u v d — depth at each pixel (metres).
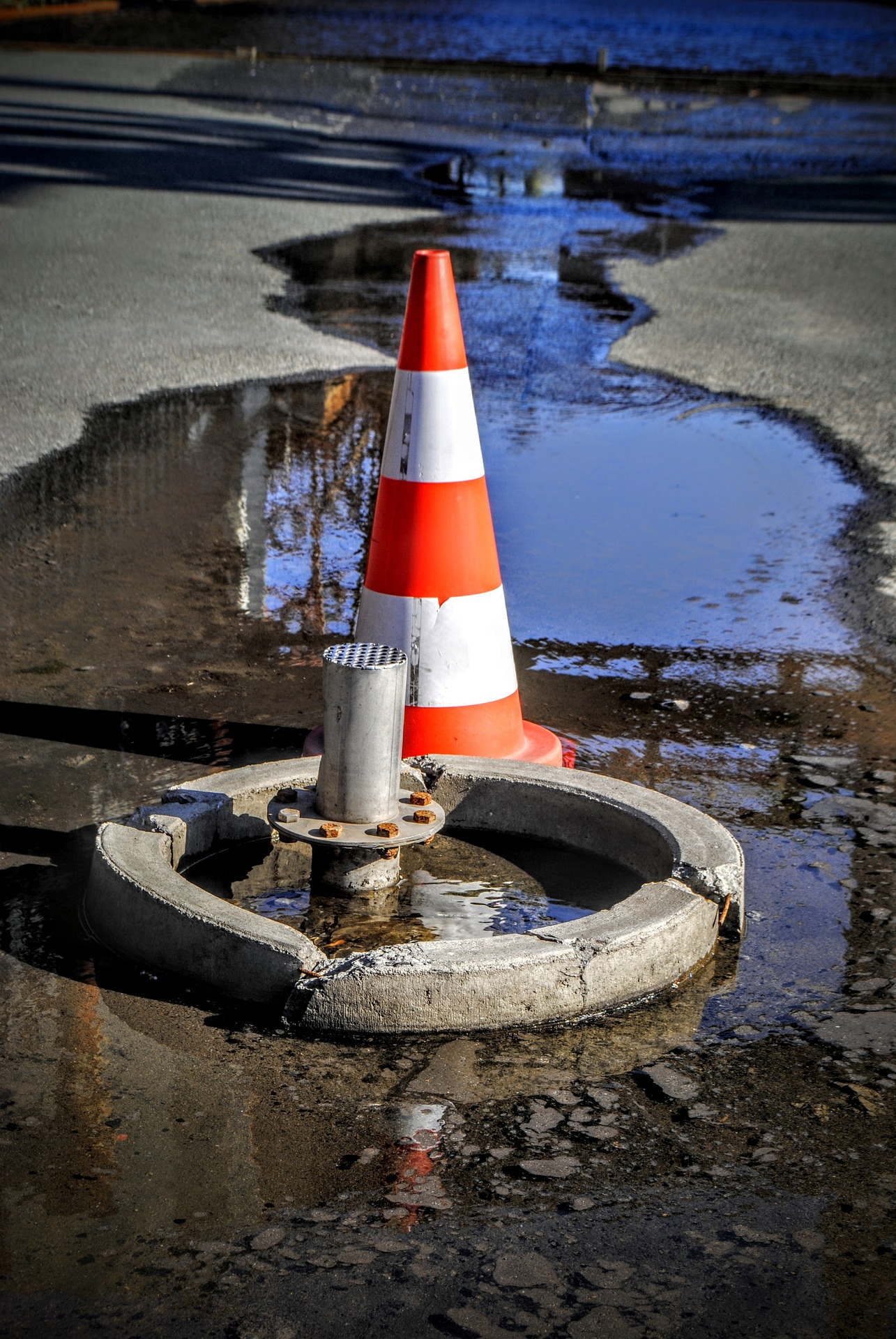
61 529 5.98
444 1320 1.98
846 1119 2.48
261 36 41.22
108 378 8.33
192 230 13.43
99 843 3.15
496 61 36.94
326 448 7.34
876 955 3.06
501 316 10.80
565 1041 2.72
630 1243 2.15
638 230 14.93
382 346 9.43
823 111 28.83
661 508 6.71
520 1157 2.35
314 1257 2.09
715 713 4.49
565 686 4.69
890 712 4.51
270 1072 2.57
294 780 3.54
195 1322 1.96
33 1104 2.44
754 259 13.30
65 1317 1.96
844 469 7.34
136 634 4.95
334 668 3.14
